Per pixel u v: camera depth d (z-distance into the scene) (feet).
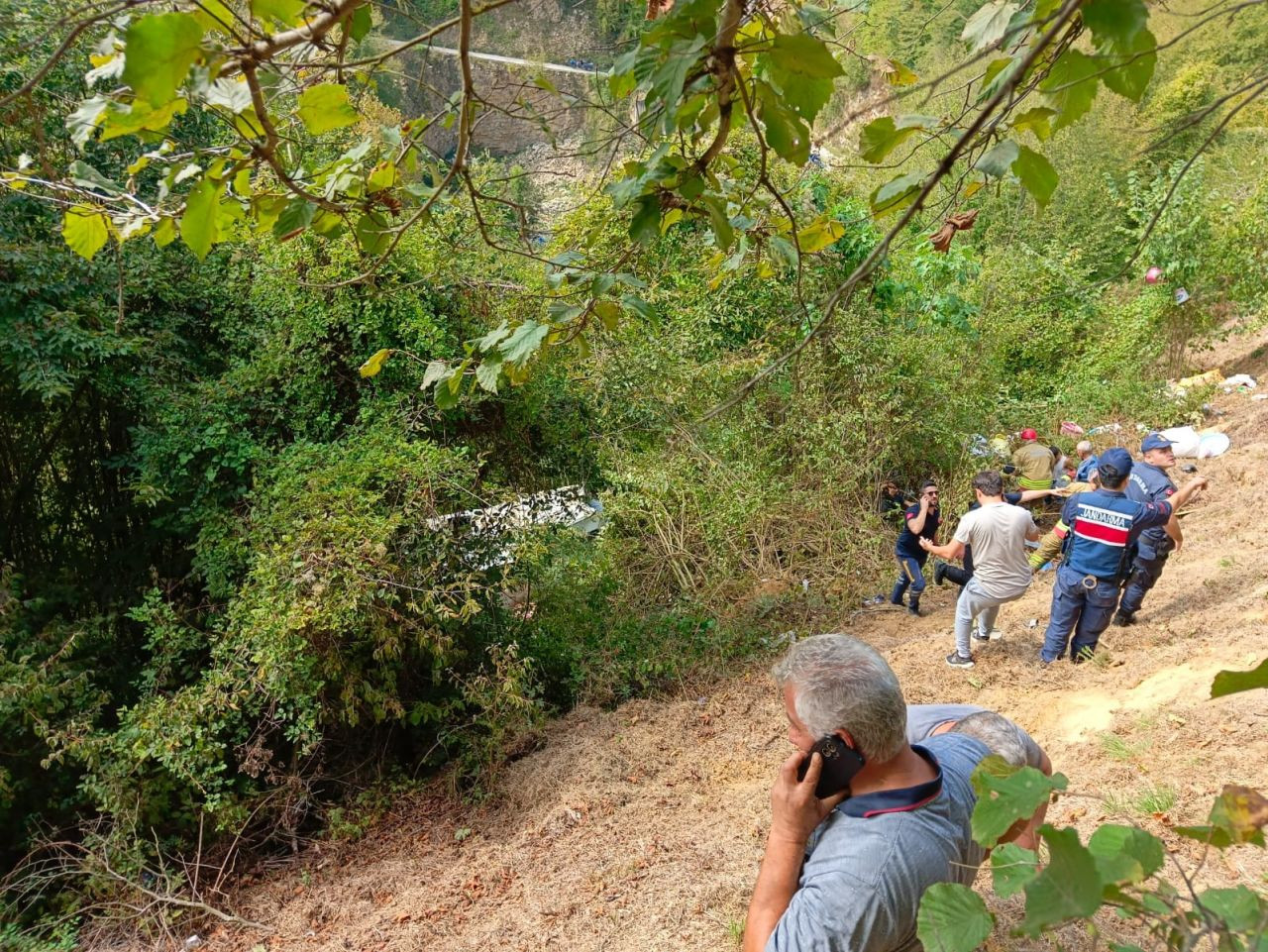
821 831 6.14
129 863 19.26
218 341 27.17
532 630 27.04
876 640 26.73
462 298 24.47
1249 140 52.90
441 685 24.62
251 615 20.63
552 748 22.89
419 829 21.54
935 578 28.40
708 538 30.42
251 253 24.61
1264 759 13.91
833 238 7.22
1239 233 46.09
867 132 5.04
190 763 19.63
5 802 20.62
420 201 6.98
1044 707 18.88
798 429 32.48
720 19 4.65
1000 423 40.68
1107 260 50.80
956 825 6.02
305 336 23.56
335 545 20.58
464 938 15.64
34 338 21.93
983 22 4.80
